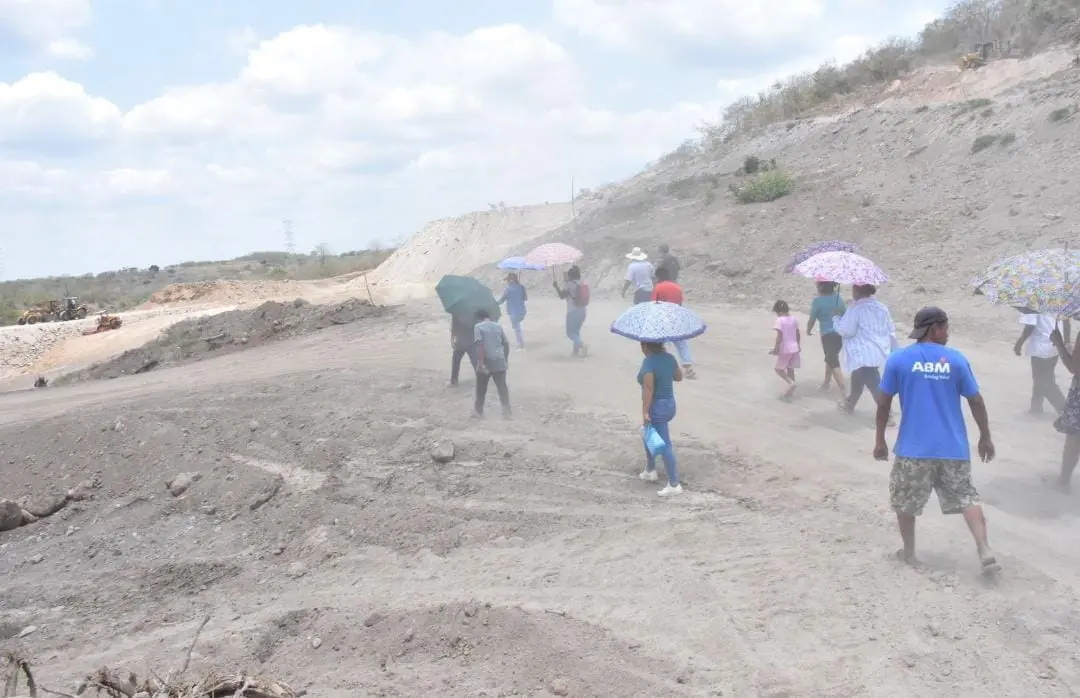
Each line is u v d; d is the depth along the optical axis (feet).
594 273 85.56
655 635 18.56
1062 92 80.59
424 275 166.20
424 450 33.86
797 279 67.10
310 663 19.79
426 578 23.67
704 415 34.78
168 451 38.65
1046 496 24.13
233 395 46.57
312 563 26.76
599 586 21.42
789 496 25.93
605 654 17.93
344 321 76.69
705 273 74.23
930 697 15.34
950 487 19.31
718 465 28.94
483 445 33.35
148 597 26.55
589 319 65.77
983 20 125.39
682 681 16.66
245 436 39.04
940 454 19.17
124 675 19.56
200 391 49.60
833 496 25.55
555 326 62.18
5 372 117.08
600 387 40.37
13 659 17.15
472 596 21.71
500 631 19.40
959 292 54.85
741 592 19.99
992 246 60.54
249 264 414.00
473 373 45.85
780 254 73.77
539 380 42.57
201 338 77.36
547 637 18.79
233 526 31.48
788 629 18.11
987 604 18.21
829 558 21.33
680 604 19.81
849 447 29.86
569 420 35.40
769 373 42.14
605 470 29.94
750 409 35.37
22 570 30.50
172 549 30.37
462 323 40.81
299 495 32.14
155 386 56.75
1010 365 39.83
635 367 44.93
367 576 24.81
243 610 24.04
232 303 163.73
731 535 23.52
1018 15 120.26
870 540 22.18
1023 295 23.34
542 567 23.03
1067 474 24.18
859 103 123.65
